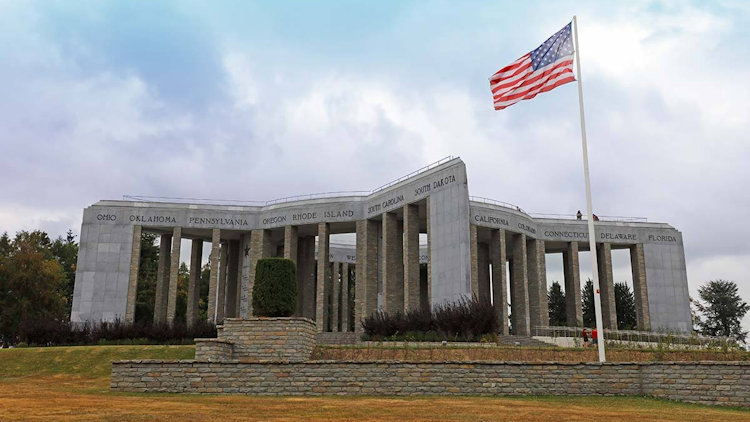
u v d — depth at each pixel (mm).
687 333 48375
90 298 49656
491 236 49125
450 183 43562
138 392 18500
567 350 28375
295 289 26391
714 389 16750
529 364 18672
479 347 29281
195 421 12414
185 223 52125
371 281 49094
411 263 45938
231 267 56906
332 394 18344
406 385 18484
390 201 48125
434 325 36594
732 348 31781
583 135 23609
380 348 28203
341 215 50375
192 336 42500
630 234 55406
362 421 12828
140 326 43219
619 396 18219
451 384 18516
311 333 25938
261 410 14398
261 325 24219
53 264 66500
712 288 80562
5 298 59656
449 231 43094
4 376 29438
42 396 17031
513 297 57875
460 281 41438
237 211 53156
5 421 12109
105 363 31703
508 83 26297
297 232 52781
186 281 81000
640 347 31266
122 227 51375
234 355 23938
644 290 54312
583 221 54781
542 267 52750
